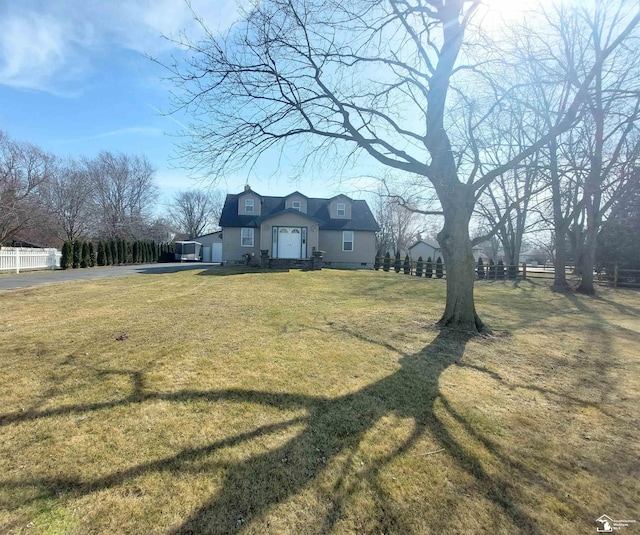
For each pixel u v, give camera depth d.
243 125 5.96
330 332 5.82
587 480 2.30
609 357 5.04
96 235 33.72
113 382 3.54
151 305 7.68
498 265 19.94
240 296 9.33
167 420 2.85
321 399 3.35
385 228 43.50
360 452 2.53
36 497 1.98
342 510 1.98
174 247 37.75
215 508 1.96
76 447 2.45
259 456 2.44
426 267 18.72
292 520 1.90
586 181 8.00
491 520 1.94
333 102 6.30
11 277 13.23
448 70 6.18
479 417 3.11
